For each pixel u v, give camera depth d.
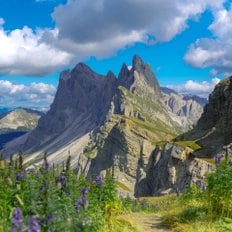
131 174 184.75
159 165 144.88
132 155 192.25
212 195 18.17
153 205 38.56
